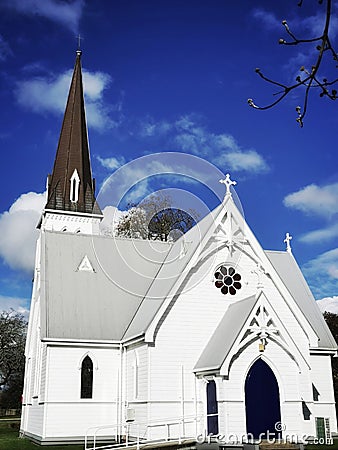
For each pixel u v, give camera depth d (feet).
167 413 82.17
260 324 78.13
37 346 102.17
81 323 96.32
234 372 76.13
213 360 78.33
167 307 86.69
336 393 135.74
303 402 78.43
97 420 91.09
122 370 94.12
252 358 77.20
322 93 23.99
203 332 87.56
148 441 76.38
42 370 93.97
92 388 92.58
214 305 89.45
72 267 106.73
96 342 93.81
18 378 251.39
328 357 98.84
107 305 101.45
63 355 92.53
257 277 93.20
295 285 112.06
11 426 145.18
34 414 98.63
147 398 82.07
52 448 83.25
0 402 261.85
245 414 75.00
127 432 83.97
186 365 85.15
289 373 78.23
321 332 101.65
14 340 241.55
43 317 94.79
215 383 80.12
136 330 89.61
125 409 90.89
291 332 89.92
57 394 90.22
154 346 84.58
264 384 77.77
